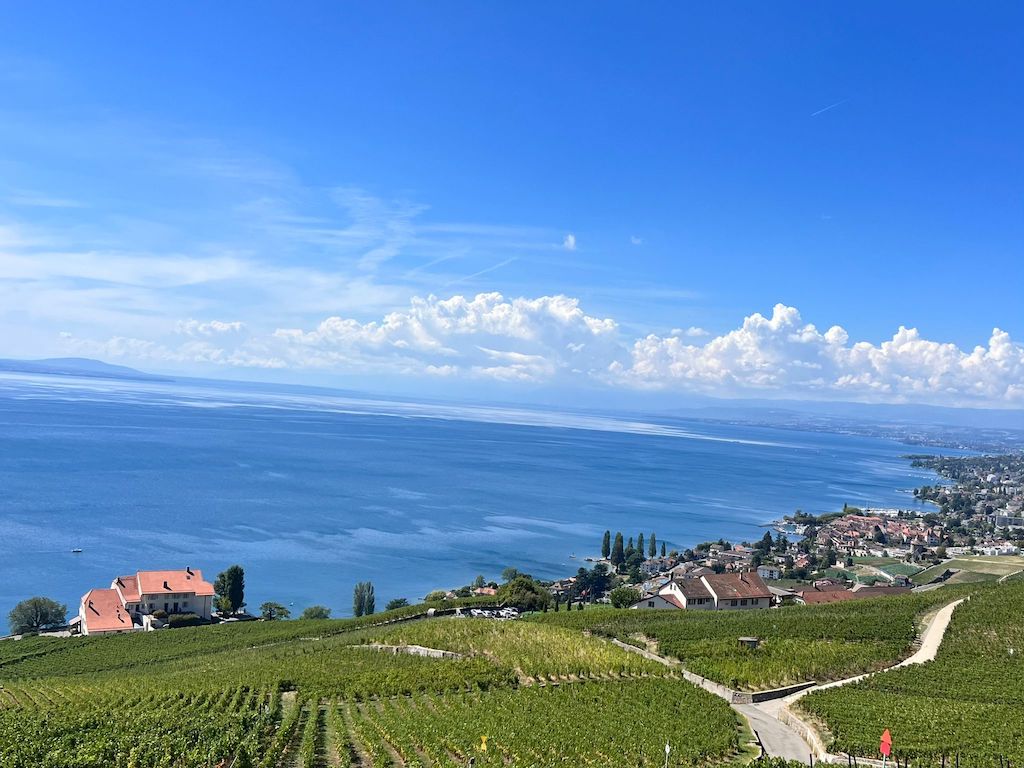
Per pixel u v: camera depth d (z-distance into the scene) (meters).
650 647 87.62
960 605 99.50
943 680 69.31
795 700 64.38
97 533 188.25
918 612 103.25
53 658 104.88
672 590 139.75
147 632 121.06
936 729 55.25
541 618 111.06
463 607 135.88
